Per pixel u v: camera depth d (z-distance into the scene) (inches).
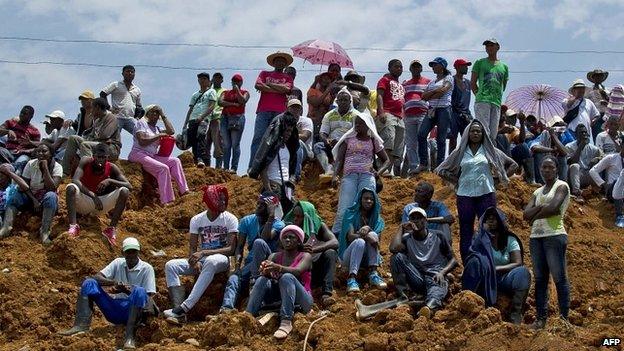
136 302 431.8
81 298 440.8
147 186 599.2
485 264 418.0
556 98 681.6
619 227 564.7
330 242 453.1
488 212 433.1
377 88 618.5
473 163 453.4
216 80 689.6
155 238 541.3
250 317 418.0
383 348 393.1
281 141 498.0
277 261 440.8
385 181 589.9
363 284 459.8
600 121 676.1
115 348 426.9
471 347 385.1
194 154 671.1
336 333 414.0
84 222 529.0
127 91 650.2
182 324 443.2
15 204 530.9
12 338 448.1
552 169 419.8
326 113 605.9
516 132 668.1
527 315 432.5
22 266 492.7
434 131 715.4
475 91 593.3
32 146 614.9
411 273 428.5
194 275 464.8
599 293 476.4
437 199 565.0
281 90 601.6
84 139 594.6
